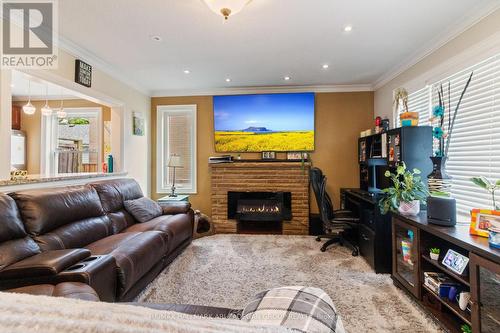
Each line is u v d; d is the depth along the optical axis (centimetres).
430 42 262
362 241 296
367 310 189
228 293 212
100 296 148
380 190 342
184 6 202
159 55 297
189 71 350
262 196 413
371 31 242
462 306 154
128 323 42
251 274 249
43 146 462
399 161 262
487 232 152
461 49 228
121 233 244
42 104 469
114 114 369
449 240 158
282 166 404
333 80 391
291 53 291
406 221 209
